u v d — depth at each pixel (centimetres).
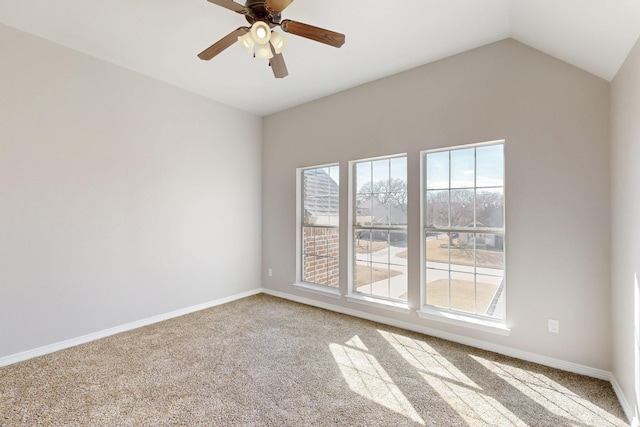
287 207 446
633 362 183
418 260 321
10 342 255
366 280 373
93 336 302
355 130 369
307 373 240
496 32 260
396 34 263
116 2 226
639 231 174
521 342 262
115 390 217
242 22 250
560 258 246
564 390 217
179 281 375
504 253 274
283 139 449
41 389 218
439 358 264
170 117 365
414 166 322
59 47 281
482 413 193
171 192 367
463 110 291
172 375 237
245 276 456
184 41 278
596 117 232
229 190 432
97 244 306
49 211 276
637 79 176
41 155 271
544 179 252
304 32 198
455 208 305
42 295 272
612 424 184
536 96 255
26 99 263
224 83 363
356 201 383
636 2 153
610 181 226
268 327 335
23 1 223
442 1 221
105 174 312
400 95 332
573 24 197
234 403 203
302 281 441
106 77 312
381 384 225
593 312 233
